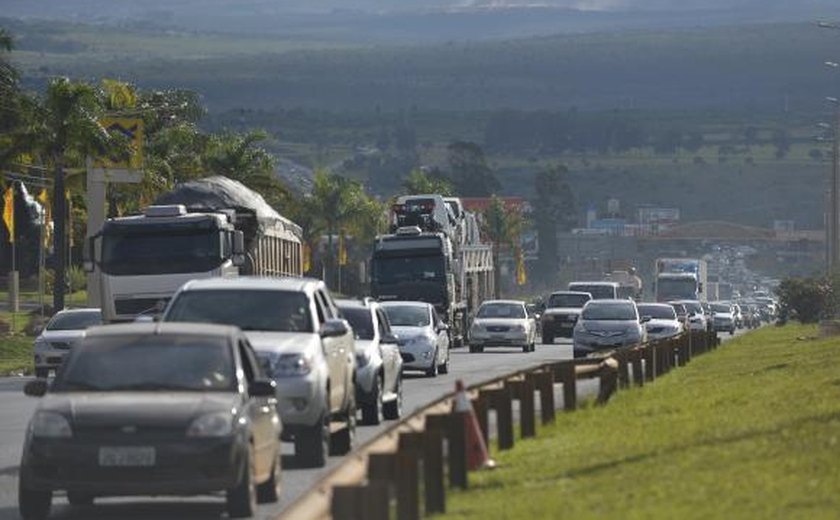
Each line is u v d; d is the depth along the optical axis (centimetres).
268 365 5353
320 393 5444
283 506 4606
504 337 15562
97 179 16725
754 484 4216
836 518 3666
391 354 7400
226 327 4622
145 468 4197
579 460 5062
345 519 3219
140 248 10331
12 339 15812
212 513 4534
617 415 6675
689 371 10212
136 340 4519
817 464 4481
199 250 10312
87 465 4194
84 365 4459
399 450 3766
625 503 4066
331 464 5594
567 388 7062
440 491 4084
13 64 18125
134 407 4253
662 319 16438
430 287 15988
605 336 13350
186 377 4425
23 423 7381
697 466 4659
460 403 4991
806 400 6600
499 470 4947
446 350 11500
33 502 4294
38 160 18538
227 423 4259
